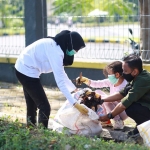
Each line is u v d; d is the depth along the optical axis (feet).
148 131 28.12
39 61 30.45
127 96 30.58
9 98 44.86
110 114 31.07
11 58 51.90
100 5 53.21
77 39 29.76
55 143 26.89
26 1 50.67
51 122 35.47
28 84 30.86
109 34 47.19
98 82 34.12
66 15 51.78
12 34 52.90
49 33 50.93
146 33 46.29
